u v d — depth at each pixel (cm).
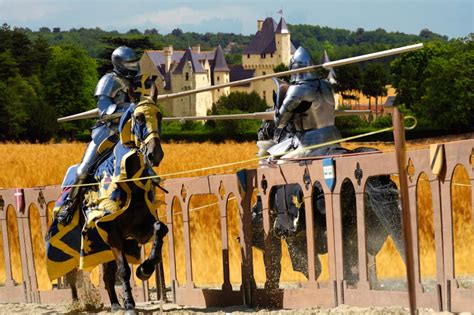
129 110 1312
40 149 4900
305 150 1439
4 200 1672
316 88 1441
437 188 1087
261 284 1706
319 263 1447
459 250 1934
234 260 2000
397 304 1159
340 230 1244
